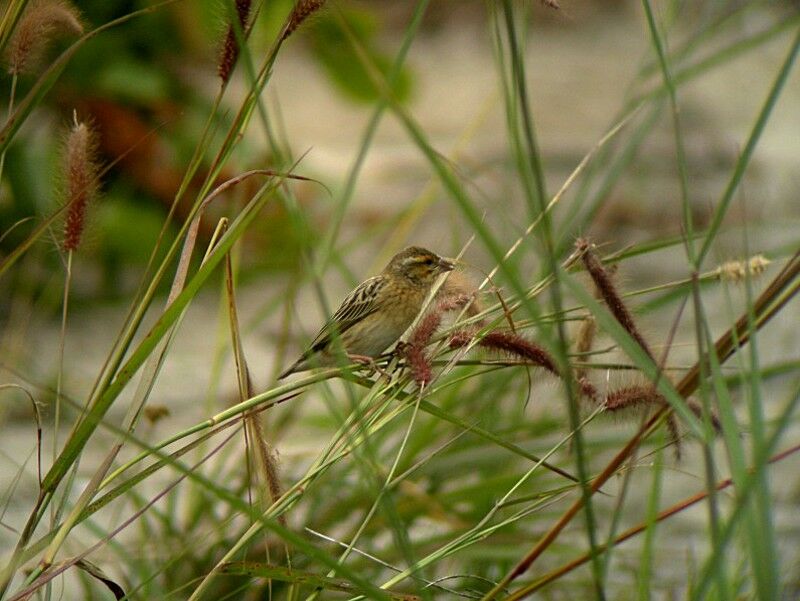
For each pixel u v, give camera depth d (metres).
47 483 6.65
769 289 6.19
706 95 29.62
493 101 13.16
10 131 7.01
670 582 10.45
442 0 35.22
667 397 5.68
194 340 17.22
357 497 10.58
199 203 7.06
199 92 18.91
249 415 6.96
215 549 10.31
